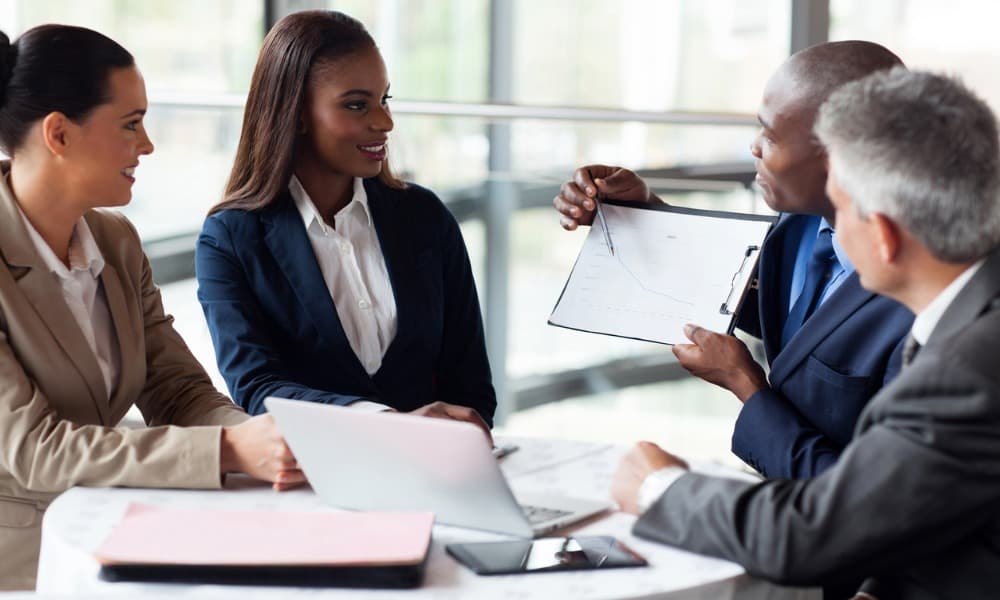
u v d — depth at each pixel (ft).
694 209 6.56
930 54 11.69
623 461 4.91
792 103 5.97
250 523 4.53
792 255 6.86
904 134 4.09
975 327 4.05
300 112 6.64
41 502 5.81
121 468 5.24
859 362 5.90
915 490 4.01
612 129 11.66
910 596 4.43
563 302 6.46
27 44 5.69
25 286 5.77
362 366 6.73
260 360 6.46
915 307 4.33
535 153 11.79
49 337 5.78
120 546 4.28
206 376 6.57
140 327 6.35
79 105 5.68
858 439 4.22
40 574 4.79
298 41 6.57
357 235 6.96
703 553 4.48
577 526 4.84
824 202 6.14
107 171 5.83
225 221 6.73
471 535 4.70
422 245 7.13
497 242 11.95
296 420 4.75
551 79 12.69
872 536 4.09
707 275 6.31
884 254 4.21
